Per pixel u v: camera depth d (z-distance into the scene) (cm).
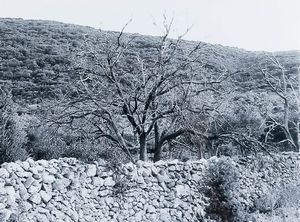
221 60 4822
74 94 2194
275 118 2834
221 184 1531
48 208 1148
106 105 1872
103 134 1886
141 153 1864
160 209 1455
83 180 1274
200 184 1559
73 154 1731
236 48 6575
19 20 5975
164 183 1505
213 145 2444
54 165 1220
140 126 1864
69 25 6181
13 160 1477
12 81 3606
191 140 2139
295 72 4316
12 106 1736
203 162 1630
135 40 4681
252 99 2806
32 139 1822
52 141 1819
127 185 1384
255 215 1545
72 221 1195
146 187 1443
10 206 1044
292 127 2741
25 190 1102
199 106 2016
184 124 1927
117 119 2100
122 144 1791
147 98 1878
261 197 1773
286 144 2791
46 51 4416
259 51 6588
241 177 1741
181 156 2484
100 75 1911
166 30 1938
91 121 1892
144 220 1398
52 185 1189
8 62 4016
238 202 1523
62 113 1908
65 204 1196
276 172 1936
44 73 3694
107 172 1350
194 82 1897
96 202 1288
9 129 1558
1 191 1036
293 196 1798
